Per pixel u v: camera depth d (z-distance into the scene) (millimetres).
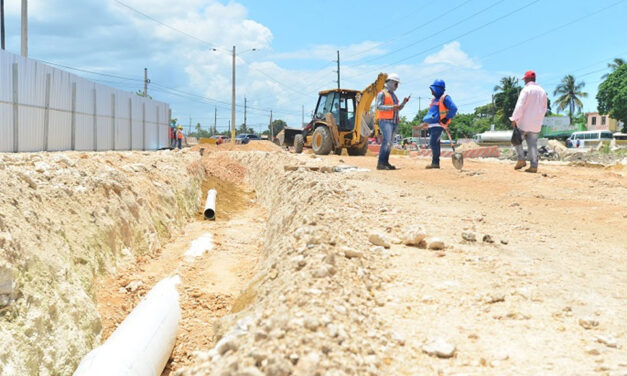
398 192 8320
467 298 3471
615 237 5367
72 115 21797
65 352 6035
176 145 40156
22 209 7023
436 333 2916
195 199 17562
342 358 2357
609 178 9688
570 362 2555
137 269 9578
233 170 25859
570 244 5047
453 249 4727
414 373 2445
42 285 6301
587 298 3473
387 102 11633
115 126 27266
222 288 8945
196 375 2365
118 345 5230
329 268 3609
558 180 9414
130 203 10922
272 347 2400
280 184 13734
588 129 75188
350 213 6211
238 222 15516
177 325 6414
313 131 22266
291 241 4898
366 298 3402
